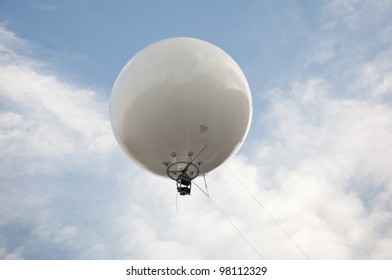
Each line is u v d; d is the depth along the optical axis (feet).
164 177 39.96
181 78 34.30
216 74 35.09
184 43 36.81
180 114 34.17
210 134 35.24
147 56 36.52
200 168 38.04
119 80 37.50
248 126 38.37
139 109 34.99
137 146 36.94
